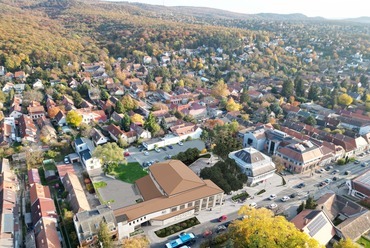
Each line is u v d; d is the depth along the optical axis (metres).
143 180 106.00
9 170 108.88
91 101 196.00
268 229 70.56
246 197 103.75
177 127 152.75
